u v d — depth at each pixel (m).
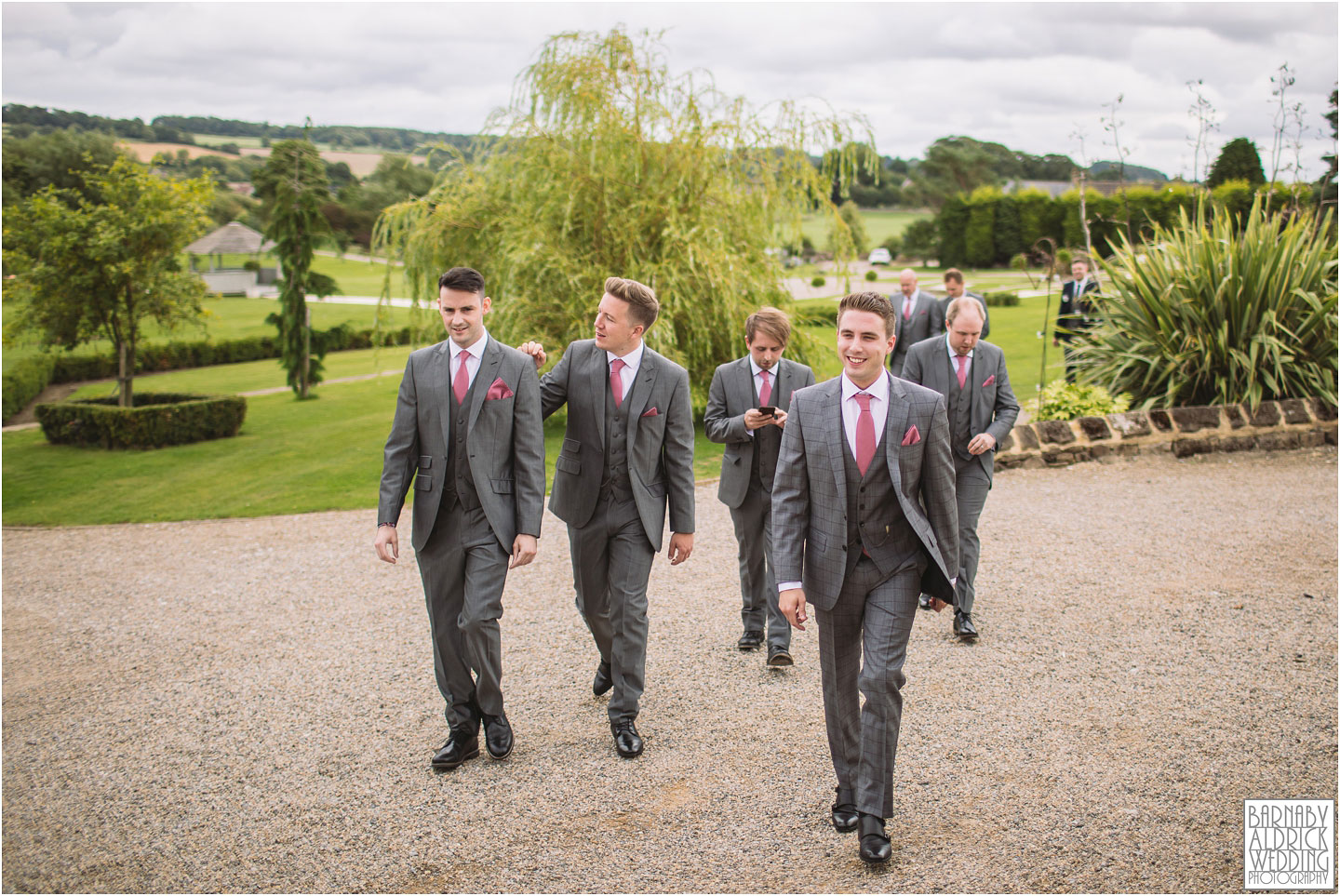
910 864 2.78
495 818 3.15
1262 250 8.49
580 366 3.73
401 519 7.68
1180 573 5.42
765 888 2.70
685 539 3.79
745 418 3.99
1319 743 3.42
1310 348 8.72
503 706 3.93
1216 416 8.27
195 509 8.59
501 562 3.50
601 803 3.22
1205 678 4.03
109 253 12.71
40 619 5.61
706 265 10.17
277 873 2.89
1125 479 7.61
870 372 2.92
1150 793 3.13
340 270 61.38
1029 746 3.49
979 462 4.59
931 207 81.62
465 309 3.42
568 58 10.78
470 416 3.45
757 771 3.39
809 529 3.06
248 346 25.94
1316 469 7.63
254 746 3.78
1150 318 9.04
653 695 4.09
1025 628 4.70
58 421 12.65
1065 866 2.74
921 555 3.03
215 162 100.69
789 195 11.44
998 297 28.30
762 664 4.39
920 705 3.87
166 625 5.36
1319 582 5.17
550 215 10.72
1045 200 49.62
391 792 3.36
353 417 14.20
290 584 6.04
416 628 5.10
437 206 11.76
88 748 3.84
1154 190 32.75
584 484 3.66
